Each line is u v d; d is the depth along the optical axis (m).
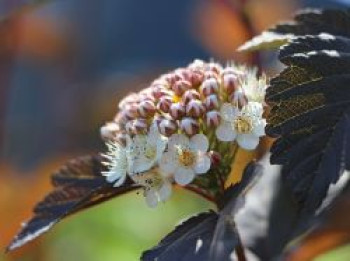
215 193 0.19
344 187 0.18
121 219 0.37
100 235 0.37
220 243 0.16
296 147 0.17
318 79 0.17
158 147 0.18
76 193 0.20
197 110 0.18
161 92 0.18
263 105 0.18
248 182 0.17
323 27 0.19
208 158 0.18
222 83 0.18
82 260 0.36
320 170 0.17
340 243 0.24
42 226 0.20
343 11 0.19
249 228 0.21
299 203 0.17
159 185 0.18
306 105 0.17
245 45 0.20
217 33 0.35
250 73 0.21
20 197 0.34
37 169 0.40
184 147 0.18
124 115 0.19
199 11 0.40
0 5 0.38
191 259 0.16
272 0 0.33
